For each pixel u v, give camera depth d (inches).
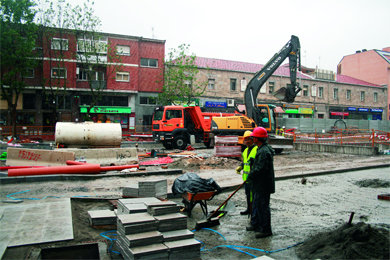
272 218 258.5
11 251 167.8
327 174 493.0
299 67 808.3
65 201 268.1
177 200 318.7
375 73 2095.2
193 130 887.7
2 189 340.8
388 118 2055.9
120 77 1327.5
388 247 163.2
